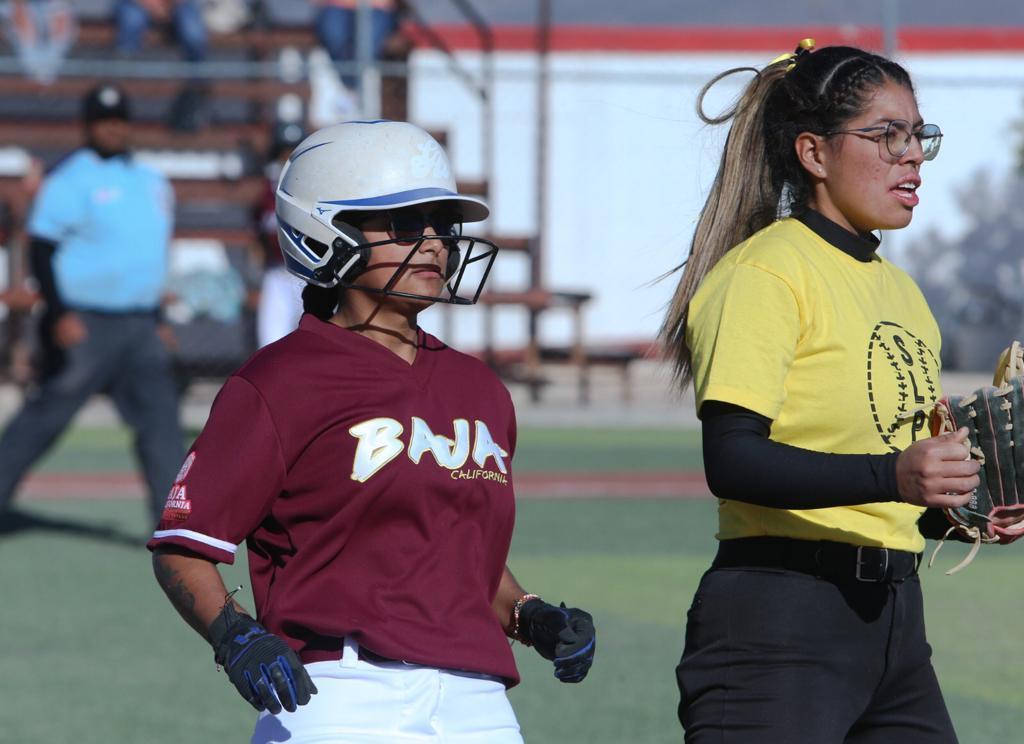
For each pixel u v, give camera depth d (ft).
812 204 42.19
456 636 35.70
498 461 37.68
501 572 38.58
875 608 40.11
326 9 228.22
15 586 102.37
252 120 254.47
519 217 265.54
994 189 275.59
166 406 112.27
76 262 109.29
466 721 35.58
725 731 40.16
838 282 40.73
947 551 124.26
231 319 226.17
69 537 124.06
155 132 234.99
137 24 237.04
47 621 91.35
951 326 275.18
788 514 39.75
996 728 68.18
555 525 134.31
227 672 33.55
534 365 237.04
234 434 35.50
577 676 38.50
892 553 40.04
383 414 36.09
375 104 200.85
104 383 111.75
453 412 37.37
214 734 67.15
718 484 38.65
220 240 223.71
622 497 153.07
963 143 275.59
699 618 41.14
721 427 38.81
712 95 199.82
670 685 76.38
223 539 35.19
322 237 36.83
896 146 40.83
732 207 43.24
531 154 264.93
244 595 95.50
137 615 93.40
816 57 42.06
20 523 131.75
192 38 233.55
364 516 35.68
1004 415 39.78
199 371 234.99
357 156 36.81
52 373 111.14
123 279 110.01
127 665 80.48
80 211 109.50
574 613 38.70
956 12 282.56
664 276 45.19
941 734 41.52
